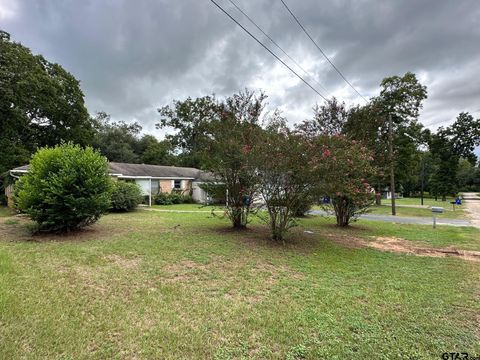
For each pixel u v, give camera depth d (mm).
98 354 2467
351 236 8953
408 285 4461
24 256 5355
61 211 7414
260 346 2682
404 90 22188
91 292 3801
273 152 6637
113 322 3023
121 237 7465
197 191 24219
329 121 12047
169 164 36438
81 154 7848
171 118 28641
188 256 5754
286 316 3295
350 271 5160
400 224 12398
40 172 7367
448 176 35562
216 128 8688
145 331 2871
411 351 2635
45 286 3916
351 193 8602
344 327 3066
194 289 4070
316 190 6727
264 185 7133
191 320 3145
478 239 8672
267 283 4418
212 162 8656
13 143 19125
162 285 4168
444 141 33500
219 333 2893
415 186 51750
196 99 26703
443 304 3746
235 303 3639
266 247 6797
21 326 2859
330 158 6469
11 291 3656
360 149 8844
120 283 4172
